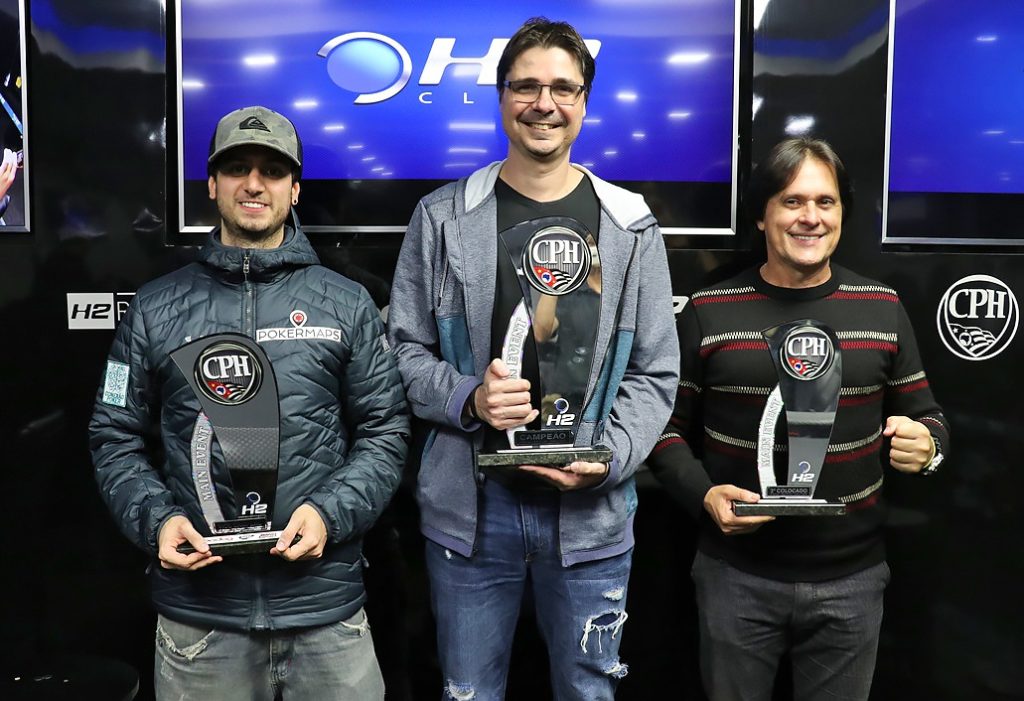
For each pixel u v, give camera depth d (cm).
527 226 156
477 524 160
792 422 165
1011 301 212
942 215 210
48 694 167
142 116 200
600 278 158
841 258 210
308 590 150
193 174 201
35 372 203
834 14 204
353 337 156
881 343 170
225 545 143
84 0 197
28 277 202
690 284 208
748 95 206
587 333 157
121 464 151
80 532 205
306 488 150
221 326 151
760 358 169
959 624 216
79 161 200
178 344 150
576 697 165
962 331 212
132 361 152
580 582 160
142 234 202
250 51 199
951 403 213
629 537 166
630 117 204
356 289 160
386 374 160
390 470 156
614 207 165
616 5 202
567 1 201
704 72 204
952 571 215
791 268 171
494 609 164
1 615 205
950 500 214
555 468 154
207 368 146
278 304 153
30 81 198
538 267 156
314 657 154
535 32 157
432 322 168
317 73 200
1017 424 214
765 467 167
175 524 142
